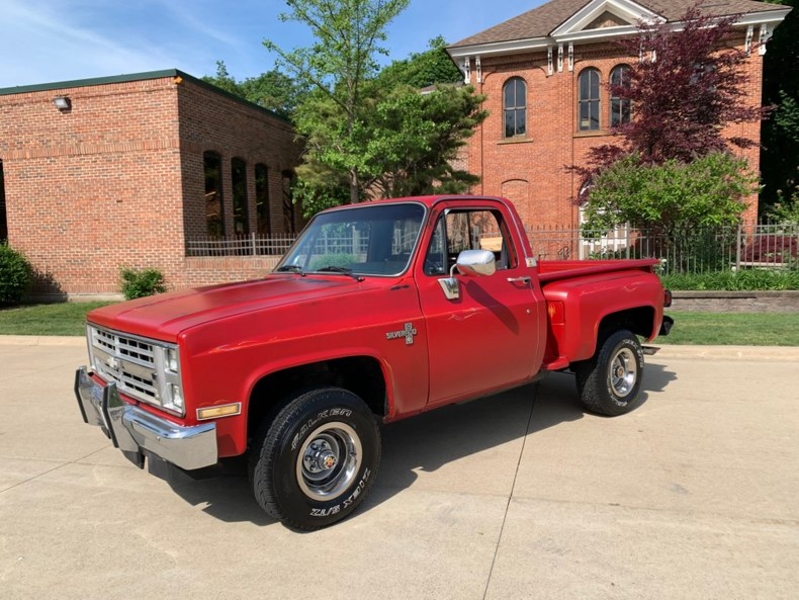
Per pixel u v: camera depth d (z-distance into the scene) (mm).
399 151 15219
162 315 3463
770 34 19094
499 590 2848
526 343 4676
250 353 3256
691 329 9789
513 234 4746
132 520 3709
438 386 4129
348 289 3814
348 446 3648
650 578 2910
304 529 3490
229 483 4305
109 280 15852
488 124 21656
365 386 4074
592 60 20547
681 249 13109
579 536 3334
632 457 4520
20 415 6066
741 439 4863
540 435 5102
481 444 4918
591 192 13664
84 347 10148
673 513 3584
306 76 15430
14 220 16234
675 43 14922
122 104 15148
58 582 3020
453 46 21219
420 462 4551
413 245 4109
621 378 5641
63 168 15750
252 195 18656
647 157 14648
